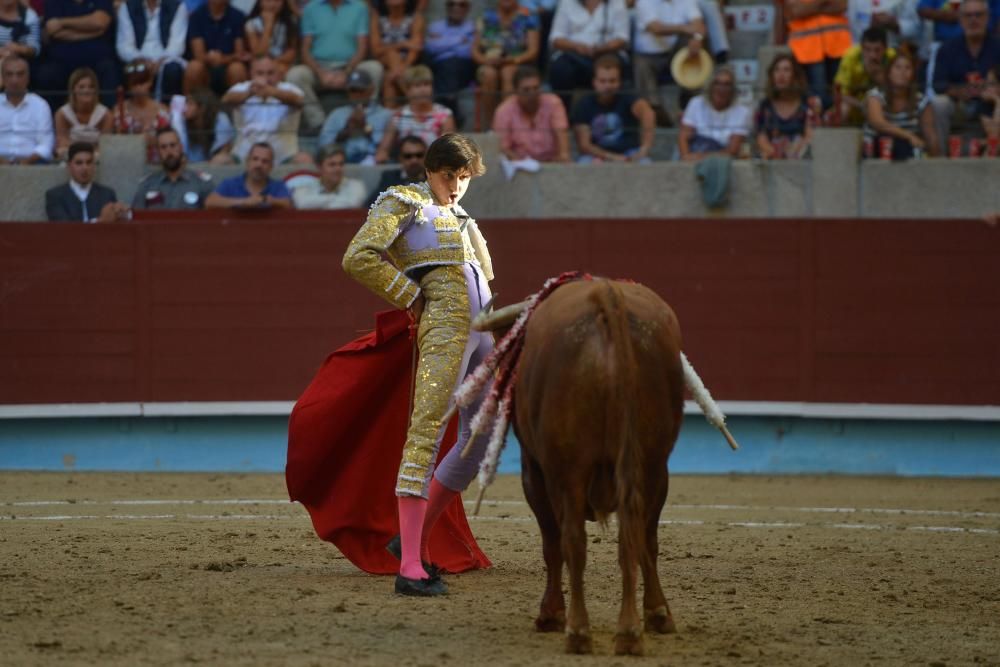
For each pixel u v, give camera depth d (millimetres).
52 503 20031
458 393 10930
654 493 9719
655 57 26875
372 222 12367
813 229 24594
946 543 16375
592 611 11562
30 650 9609
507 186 25156
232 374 24734
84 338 24688
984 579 13633
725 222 24625
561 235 24562
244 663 9289
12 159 25500
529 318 10523
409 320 13102
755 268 24641
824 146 24906
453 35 27219
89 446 25125
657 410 9555
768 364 24672
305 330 24688
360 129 25672
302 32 27266
